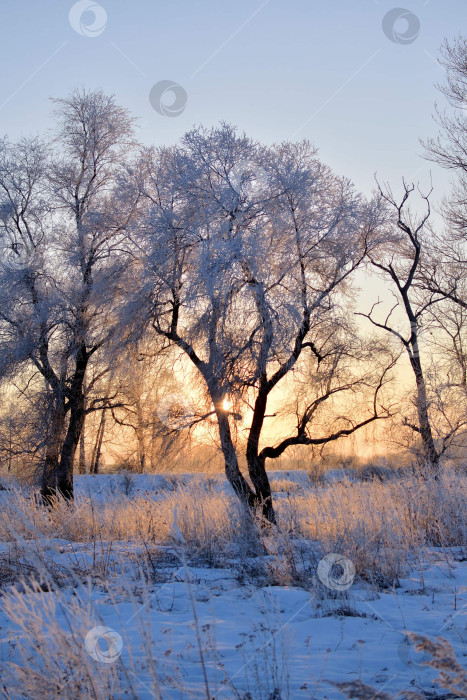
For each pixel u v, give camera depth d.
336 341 14.57
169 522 11.66
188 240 13.75
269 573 8.63
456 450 17.58
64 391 20.42
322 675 4.50
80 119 21.16
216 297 12.98
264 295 12.88
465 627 5.82
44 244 20.44
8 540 10.66
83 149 21.11
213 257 12.95
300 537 10.84
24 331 19.67
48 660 3.82
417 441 17.23
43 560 8.23
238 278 12.96
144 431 20.00
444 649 3.40
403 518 10.99
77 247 19.28
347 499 11.41
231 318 13.12
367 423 15.22
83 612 4.11
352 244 14.26
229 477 13.59
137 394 19.23
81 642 3.91
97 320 18.59
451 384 17.17
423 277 20.50
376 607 6.94
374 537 9.33
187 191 13.74
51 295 19.52
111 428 23.33
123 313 14.37
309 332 14.45
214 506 12.56
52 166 20.97
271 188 13.69
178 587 8.02
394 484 12.95
